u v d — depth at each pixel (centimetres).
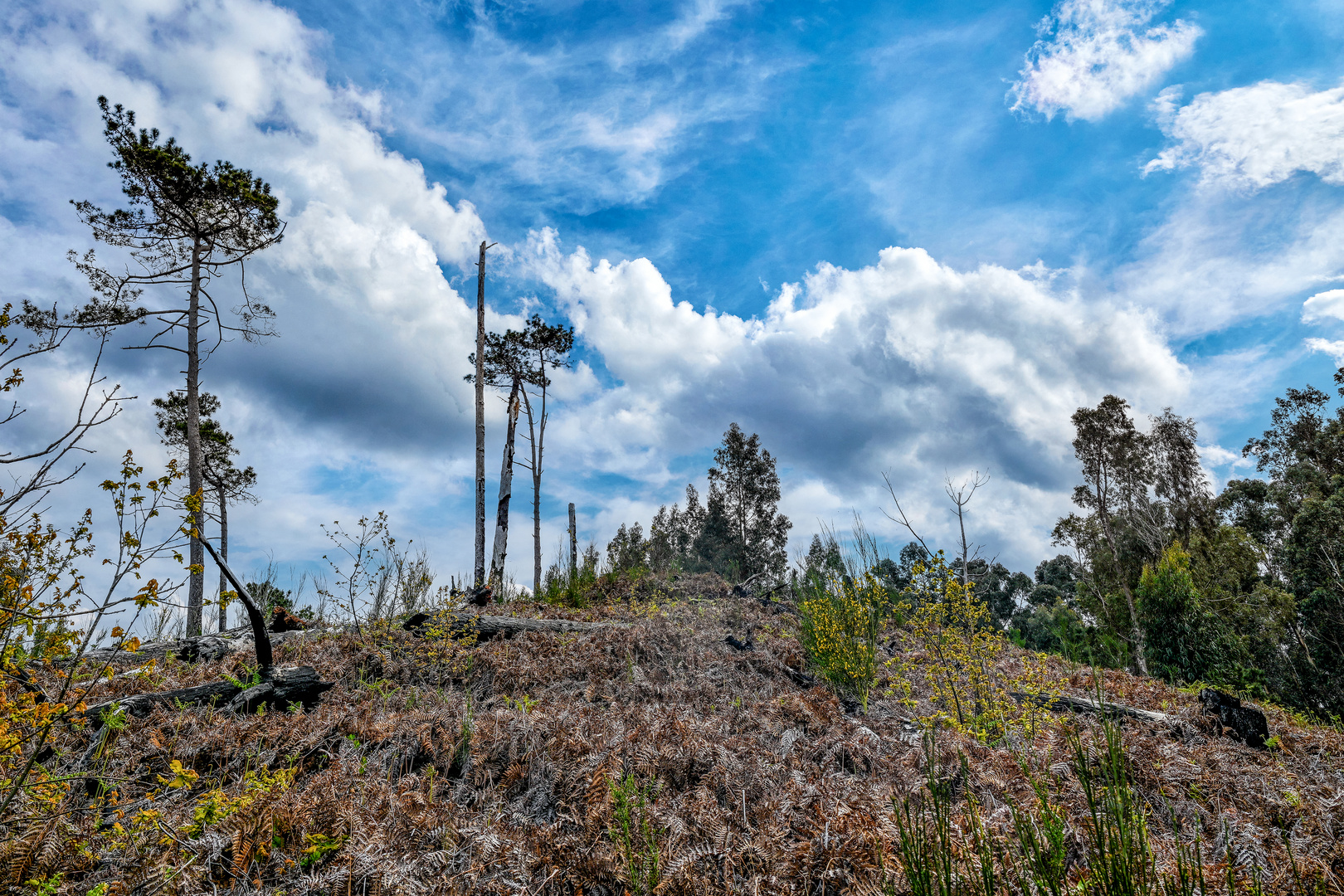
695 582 1513
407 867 289
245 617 880
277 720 465
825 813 338
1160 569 1552
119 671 579
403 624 771
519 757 408
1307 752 498
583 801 362
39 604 279
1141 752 402
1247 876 271
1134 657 1459
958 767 406
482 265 1827
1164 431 2772
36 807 294
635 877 283
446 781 396
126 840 296
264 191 1605
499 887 287
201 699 488
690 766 396
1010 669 692
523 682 620
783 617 1042
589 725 464
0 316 307
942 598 547
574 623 877
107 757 379
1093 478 2688
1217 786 378
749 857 304
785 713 532
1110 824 236
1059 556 3353
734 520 3284
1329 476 2331
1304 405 2617
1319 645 1755
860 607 667
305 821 318
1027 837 255
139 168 1466
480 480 1697
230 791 367
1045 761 398
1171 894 227
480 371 1767
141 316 1432
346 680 629
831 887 288
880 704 617
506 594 1332
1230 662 1401
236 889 279
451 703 538
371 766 406
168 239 1573
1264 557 2384
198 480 1502
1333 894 271
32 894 262
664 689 600
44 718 271
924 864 240
